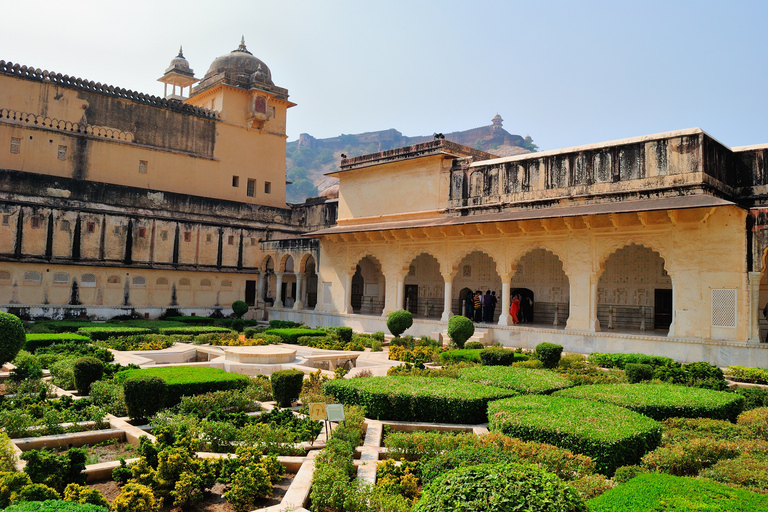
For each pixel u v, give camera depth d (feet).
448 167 67.97
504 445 20.06
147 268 81.61
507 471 12.91
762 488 16.90
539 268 69.05
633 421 21.85
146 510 15.49
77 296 75.92
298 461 20.34
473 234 62.85
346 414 25.02
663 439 22.16
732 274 45.80
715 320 46.39
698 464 19.26
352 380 30.45
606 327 62.08
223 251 90.79
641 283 60.90
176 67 110.01
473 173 65.31
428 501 12.61
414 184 71.10
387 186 74.38
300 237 82.43
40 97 80.69
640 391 28.40
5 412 23.56
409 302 81.30
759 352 43.14
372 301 87.10
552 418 22.06
